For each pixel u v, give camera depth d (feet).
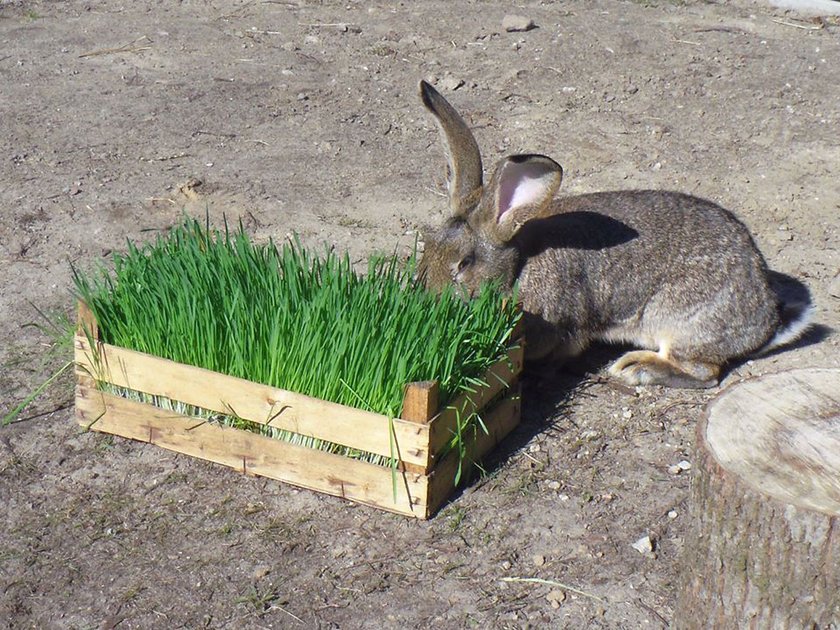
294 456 7.00
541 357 7.93
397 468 6.82
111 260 8.85
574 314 7.84
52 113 10.78
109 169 9.92
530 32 12.70
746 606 5.88
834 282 8.70
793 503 5.61
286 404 6.93
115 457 7.27
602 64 11.78
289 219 9.32
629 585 6.59
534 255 7.73
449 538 6.81
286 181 9.80
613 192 8.15
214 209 9.41
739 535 5.78
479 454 7.22
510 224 7.44
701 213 8.00
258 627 6.41
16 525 6.89
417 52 12.14
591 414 7.64
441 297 7.10
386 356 6.78
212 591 6.57
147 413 7.25
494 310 7.19
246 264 7.25
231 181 9.77
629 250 7.86
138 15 13.37
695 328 7.86
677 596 6.27
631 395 7.80
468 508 6.97
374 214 9.39
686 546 6.11
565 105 10.97
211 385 7.05
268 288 7.13
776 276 8.80
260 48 12.25
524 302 7.71
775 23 13.10
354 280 7.23
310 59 11.95
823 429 5.88
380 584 6.59
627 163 10.07
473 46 12.30
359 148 10.30
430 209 9.45
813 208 9.55
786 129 10.62
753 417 5.94
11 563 6.70
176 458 7.27
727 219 8.02
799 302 8.33
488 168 9.89
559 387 7.88
